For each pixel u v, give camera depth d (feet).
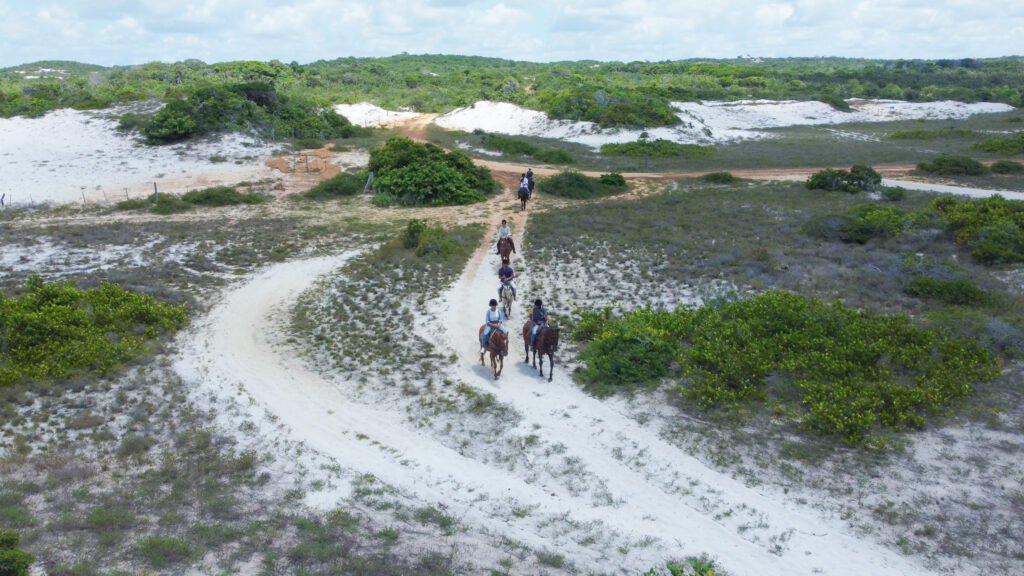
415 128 237.86
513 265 86.58
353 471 44.37
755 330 59.41
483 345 57.21
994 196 95.25
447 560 34.37
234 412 51.78
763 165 157.89
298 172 145.69
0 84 312.29
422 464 45.32
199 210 119.44
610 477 43.19
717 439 46.24
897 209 94.84
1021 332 56.49
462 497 41.81
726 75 425.69
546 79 385.29
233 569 32.71
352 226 108.78
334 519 38.34
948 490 39.29
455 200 124.47
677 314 63.82
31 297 64.75
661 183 138.62
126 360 59.36
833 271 75.46
